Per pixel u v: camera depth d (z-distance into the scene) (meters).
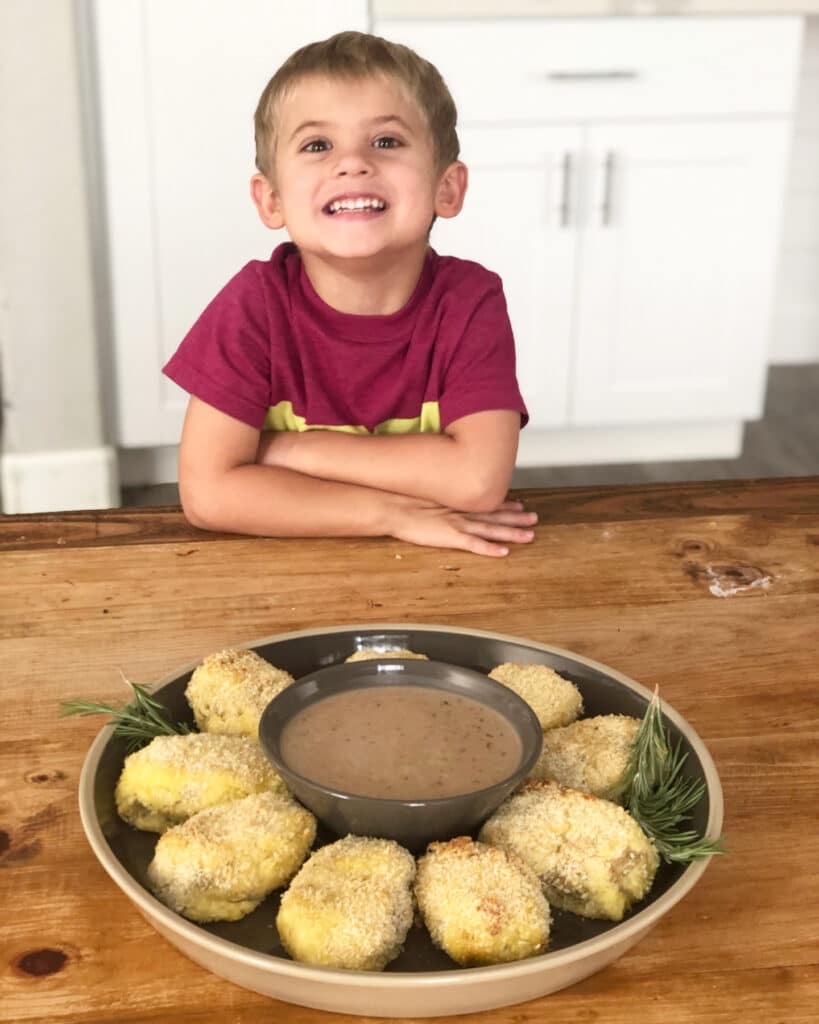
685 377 2.87
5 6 2.28
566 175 2.63
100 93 2.40
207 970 0.58
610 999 0.57
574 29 2.53
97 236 2.51
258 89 2.45
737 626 0.92
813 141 3.53
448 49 2.50
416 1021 0.56
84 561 1.00
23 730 0.76
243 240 2.56
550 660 0.79
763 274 2.80
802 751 0.76
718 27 2.58
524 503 1.14
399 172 1.19
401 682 0.71
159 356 2.63
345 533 1.06
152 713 0.70
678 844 0.62
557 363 2.80
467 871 0.58
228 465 1.18
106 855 0.59
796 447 3.14
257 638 0.88
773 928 0.61
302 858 0.62
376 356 1.30
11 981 0.57
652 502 1.14
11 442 2.61
